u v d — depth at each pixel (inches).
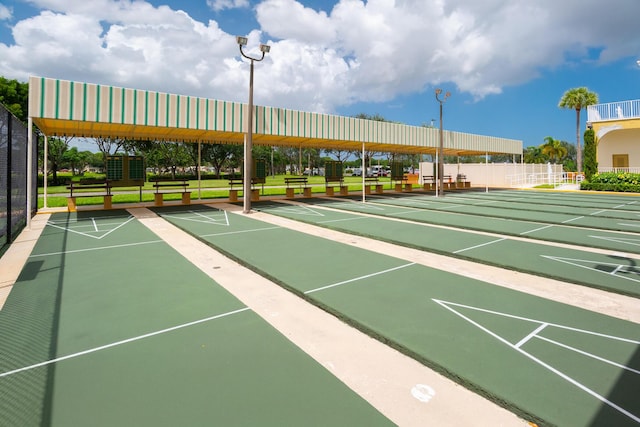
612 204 661.3
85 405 104.4
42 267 245.4
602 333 151.5
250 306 181.5
